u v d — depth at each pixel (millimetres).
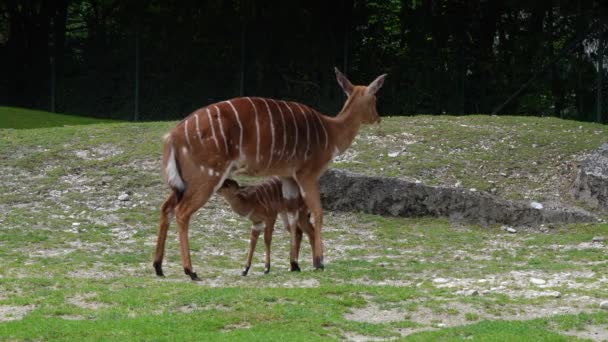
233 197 11516
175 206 11469
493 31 29422
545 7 28344
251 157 11516
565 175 18297
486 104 29125
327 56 30047
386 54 30234
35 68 31234
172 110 30359
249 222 15773
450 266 12484
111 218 15688
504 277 11453
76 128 21469
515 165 18797
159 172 18094
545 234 15344
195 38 30391
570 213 15844
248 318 8594
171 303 9281
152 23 30562
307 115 12094
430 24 29625
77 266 12094
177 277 11414
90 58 30844
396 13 30453
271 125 11602
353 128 12742
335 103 29922
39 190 17047
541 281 10930
